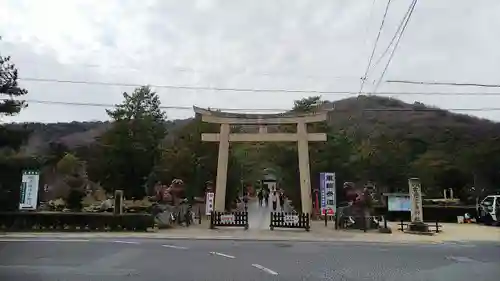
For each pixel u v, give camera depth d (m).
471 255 13.81
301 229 22.50
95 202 36.84
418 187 23.02
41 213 21.23
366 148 43.00
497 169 40.91
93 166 35.88
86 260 11.59
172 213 24.91
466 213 30.31
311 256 13.05
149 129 35.66
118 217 21.39
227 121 30.23
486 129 66.44
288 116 30.06
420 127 68.81
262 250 14.48
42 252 13.19
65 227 21.22
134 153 34.38
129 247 14.80
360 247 15.87
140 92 36.25
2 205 25.91
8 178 26.86
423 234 21.06
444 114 76.00
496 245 17.12
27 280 8.74
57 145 50.47
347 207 23.55
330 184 26.19
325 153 36.19
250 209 39.97
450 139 58.41
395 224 26.89
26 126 28.67
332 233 20.97
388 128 67.88
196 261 11.69
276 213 22.84
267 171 64.25
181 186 26.16
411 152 53.19
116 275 9.42
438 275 10.00
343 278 9.48
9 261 11.33
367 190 24.09
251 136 30.06
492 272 10.48
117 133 34.75
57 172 39.28
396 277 9.69
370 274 10.02
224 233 20.48
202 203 36.91
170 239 18.00
